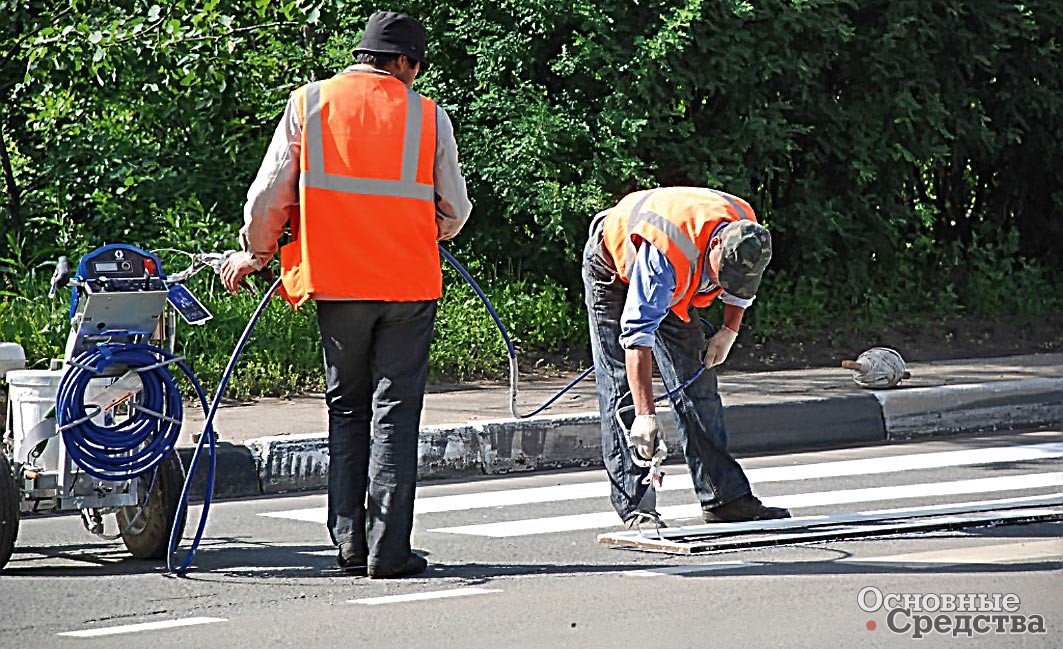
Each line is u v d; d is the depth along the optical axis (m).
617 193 49.28
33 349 42.03
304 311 45.06
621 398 26.22
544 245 50.19
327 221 22.78
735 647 19.05
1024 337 54.69
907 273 56.03
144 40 47.03
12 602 22.06
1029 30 54.22
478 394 42.41
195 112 50.81
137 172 50.91
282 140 22.80
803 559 24.50
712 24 49.09
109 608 21.64
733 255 23.75
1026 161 58.38
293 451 33.47
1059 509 27.98
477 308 48.75
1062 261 60.41
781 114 52.03
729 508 26.77
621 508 26.62
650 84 48.38
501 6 48.78
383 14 23.67
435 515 29.95
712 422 26.62
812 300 52.88
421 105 23.48
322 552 26.06
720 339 25.64
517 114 48.62
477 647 19.22
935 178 58.94
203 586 23.12
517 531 28.06
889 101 53.12
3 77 50.12
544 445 36.44
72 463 23.94
